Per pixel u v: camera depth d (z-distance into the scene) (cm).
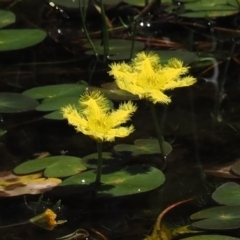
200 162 129
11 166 128
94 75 144
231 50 151
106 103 128
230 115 136
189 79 127
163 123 134
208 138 132
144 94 126
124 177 125
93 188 125
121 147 130
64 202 124
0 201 124
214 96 140
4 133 132
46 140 132
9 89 141
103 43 149
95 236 121
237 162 128
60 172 126
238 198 123
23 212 123
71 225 122
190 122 135
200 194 125
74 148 131
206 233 120
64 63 147
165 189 125
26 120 135
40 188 125
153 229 121
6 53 150
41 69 146
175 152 130
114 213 123
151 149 130
